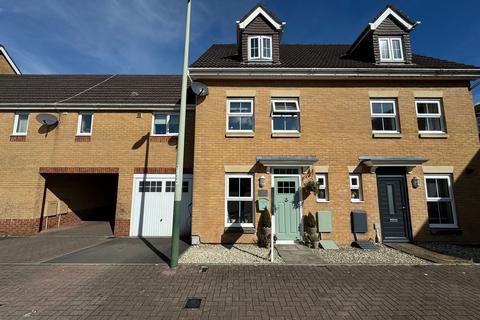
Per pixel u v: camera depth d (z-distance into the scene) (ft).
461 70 33.27
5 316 14.01
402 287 18.13
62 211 44.55
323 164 33.01
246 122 34.55
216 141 33.42
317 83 34.88
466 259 24.57
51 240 33.94
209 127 33.71
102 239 34.86
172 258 22.02
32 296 16.47
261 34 37.32
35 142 39.60
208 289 17.63
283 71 33.60
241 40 38.45
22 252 27.32
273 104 34.30
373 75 33.81
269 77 34.19
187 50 24.57
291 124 34.42
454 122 33.99
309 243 29.91
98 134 39.86
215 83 34.78
